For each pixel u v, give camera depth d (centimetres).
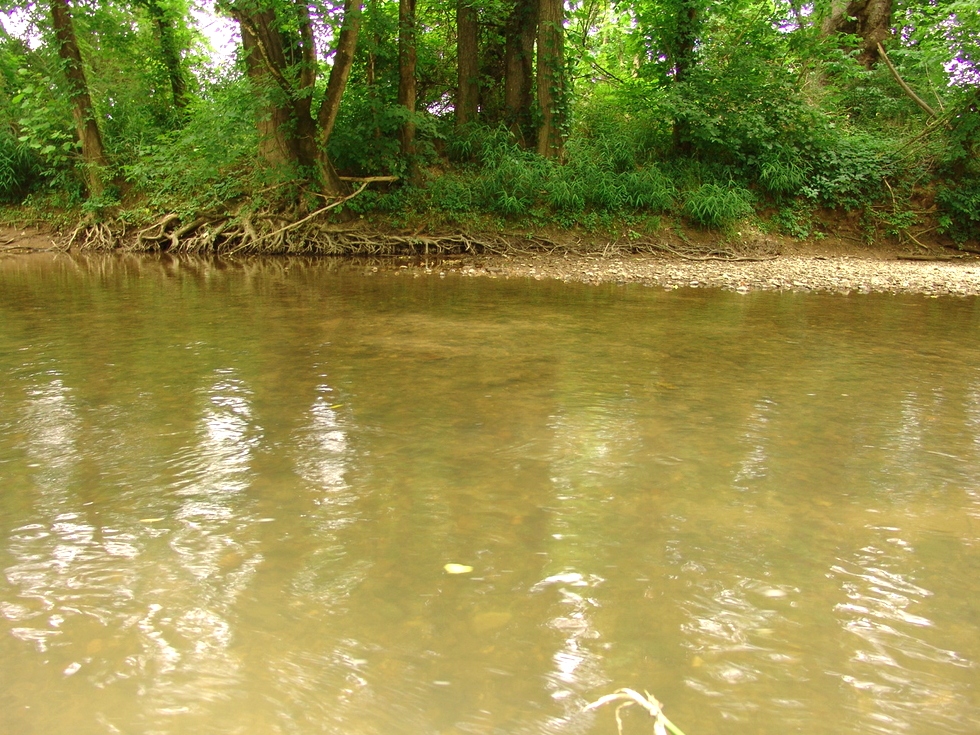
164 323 722
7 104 1914
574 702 183
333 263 1455
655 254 1522
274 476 329
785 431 401
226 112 1416
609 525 282
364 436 385
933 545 268
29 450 360
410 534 273
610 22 2380
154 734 170
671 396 470
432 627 214
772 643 208
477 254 1520
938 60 1630
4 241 1831
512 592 233
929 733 173
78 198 1883
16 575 240
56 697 182
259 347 608
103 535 270
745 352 604
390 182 1645
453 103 1911
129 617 217
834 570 249
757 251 1566
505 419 417
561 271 1309
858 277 1193
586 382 503
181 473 331
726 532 277
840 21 1980
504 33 1805
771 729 173
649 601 228
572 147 1703
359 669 195
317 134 1503
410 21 1562
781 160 1686
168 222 1689
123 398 453
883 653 204
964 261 1550
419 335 666
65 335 657
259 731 171
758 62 1634
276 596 230
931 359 582
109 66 1903
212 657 199
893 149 1702
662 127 1747
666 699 183
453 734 171
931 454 366
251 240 1584
